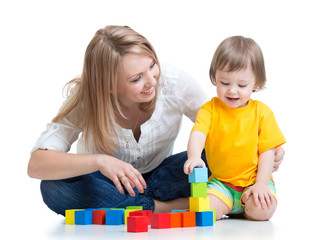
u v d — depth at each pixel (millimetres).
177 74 3115
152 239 2121
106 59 2711
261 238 2139
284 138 2965
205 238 2131
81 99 2918
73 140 3045
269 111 3010
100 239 2172
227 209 2896
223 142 2945
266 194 2777
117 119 3021
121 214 2762
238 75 2795
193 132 2928
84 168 2764
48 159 2840
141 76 2730
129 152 3102
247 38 2924
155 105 3039
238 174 2936
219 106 3006
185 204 3246
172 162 3301
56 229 2619
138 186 2691
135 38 2725
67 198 2969
